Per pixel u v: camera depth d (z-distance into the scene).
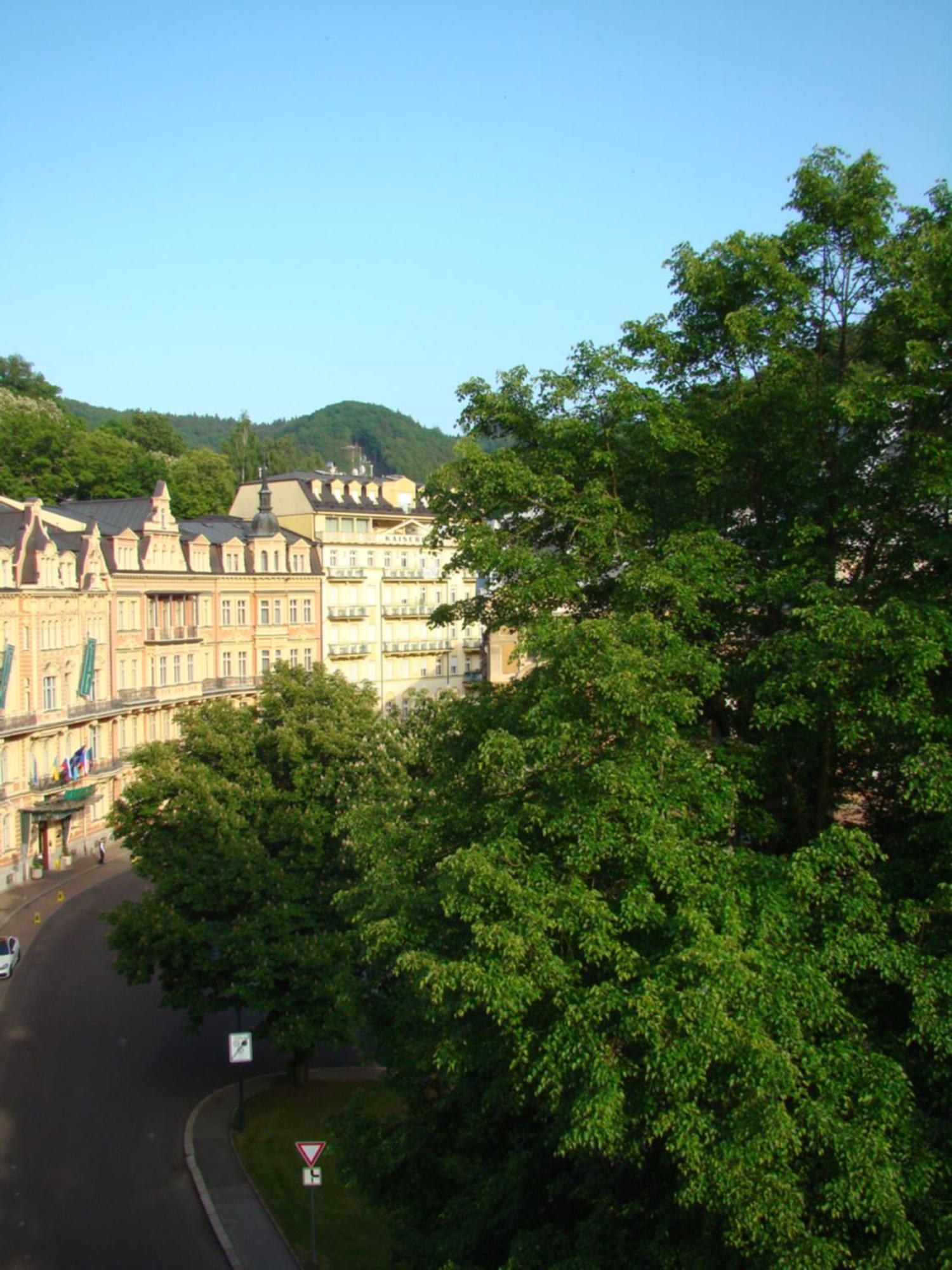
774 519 23.95
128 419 187.38
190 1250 31.73
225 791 41.66
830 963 17.22
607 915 17.19
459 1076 20.33
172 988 40.97
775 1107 15.09
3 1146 37.47
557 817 18.61
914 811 20.58
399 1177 25.31
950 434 20.59
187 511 133.00
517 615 25.33
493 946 16.77
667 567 21.47
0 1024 48.94
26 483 118.50
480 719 23.88
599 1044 16.19
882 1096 16.06
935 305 20.67
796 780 22.97
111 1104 41.34
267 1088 43.22
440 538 26.83
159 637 89.81
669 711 19.16
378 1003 29.50
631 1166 18.88
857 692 18.91
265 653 100.88
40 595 72.50
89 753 79.19
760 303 23.50
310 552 103.62
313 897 40.22
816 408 21.77
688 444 22.86
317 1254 31.56
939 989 16.58
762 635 23.80
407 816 27.70
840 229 22.83
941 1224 15.32
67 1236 32.00
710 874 18.25
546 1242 19.12
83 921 64.31
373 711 43.53
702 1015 15.38
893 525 21.48
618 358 24.47
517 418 26.09
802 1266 14.66
